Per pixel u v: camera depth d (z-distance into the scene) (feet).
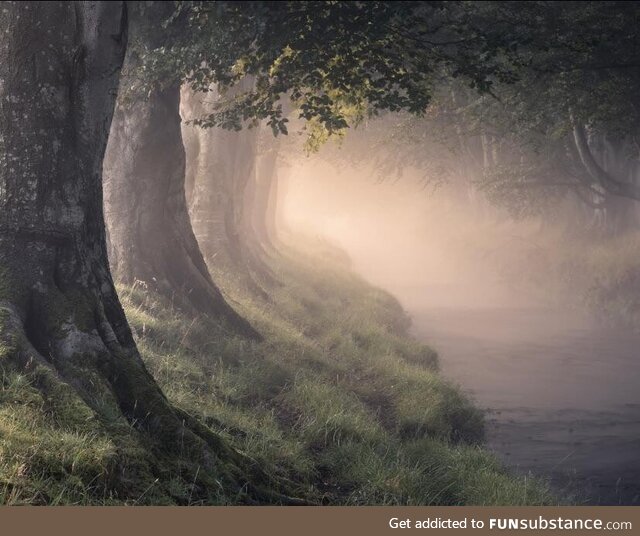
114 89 50.57
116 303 52.44
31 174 48.52
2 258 48.19
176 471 43.11
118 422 43.45
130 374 47.83
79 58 48.52
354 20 53.52
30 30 47.75
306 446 60.18
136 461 41.04
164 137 82.07
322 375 82.89
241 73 63.36
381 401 84.33
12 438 37.83
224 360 76.18
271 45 54.60
